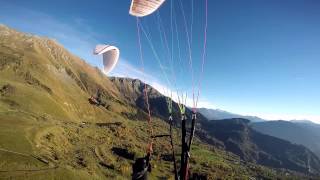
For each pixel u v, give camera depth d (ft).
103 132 452.76
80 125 460.55
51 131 291.17
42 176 154.20
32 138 236.02
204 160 495.82
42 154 203.51
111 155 306.14
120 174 235.61
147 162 27.04
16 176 144.46
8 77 586.04
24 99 447.42
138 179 26.37
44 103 487.61
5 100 419.54
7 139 202.69
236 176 420.77
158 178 262.67
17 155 175.94
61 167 175.22
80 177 174.09
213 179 339.57
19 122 277.23
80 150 287.69
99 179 190.60
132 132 539.70
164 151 380.17
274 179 565.12
